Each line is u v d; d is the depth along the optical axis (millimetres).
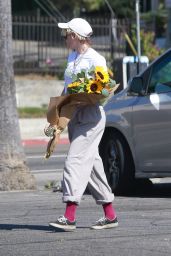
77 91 12828
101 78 12852
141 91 18000
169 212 15531
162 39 60125
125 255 11570
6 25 19484
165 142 17344
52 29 51219
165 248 12016
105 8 62000
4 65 19484
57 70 49688
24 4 69812
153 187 20125
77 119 13219
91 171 13375
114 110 18609
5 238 13008
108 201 13477
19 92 45750
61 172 24953
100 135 13312
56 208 16297
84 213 15531
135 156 18094
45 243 12516
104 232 13305
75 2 62844
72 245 12312
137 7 28453
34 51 53156
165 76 17766
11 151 19562
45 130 13164
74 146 13141
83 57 13102
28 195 18594
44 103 45812
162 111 17375
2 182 19531
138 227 13758
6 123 19500
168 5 55656
